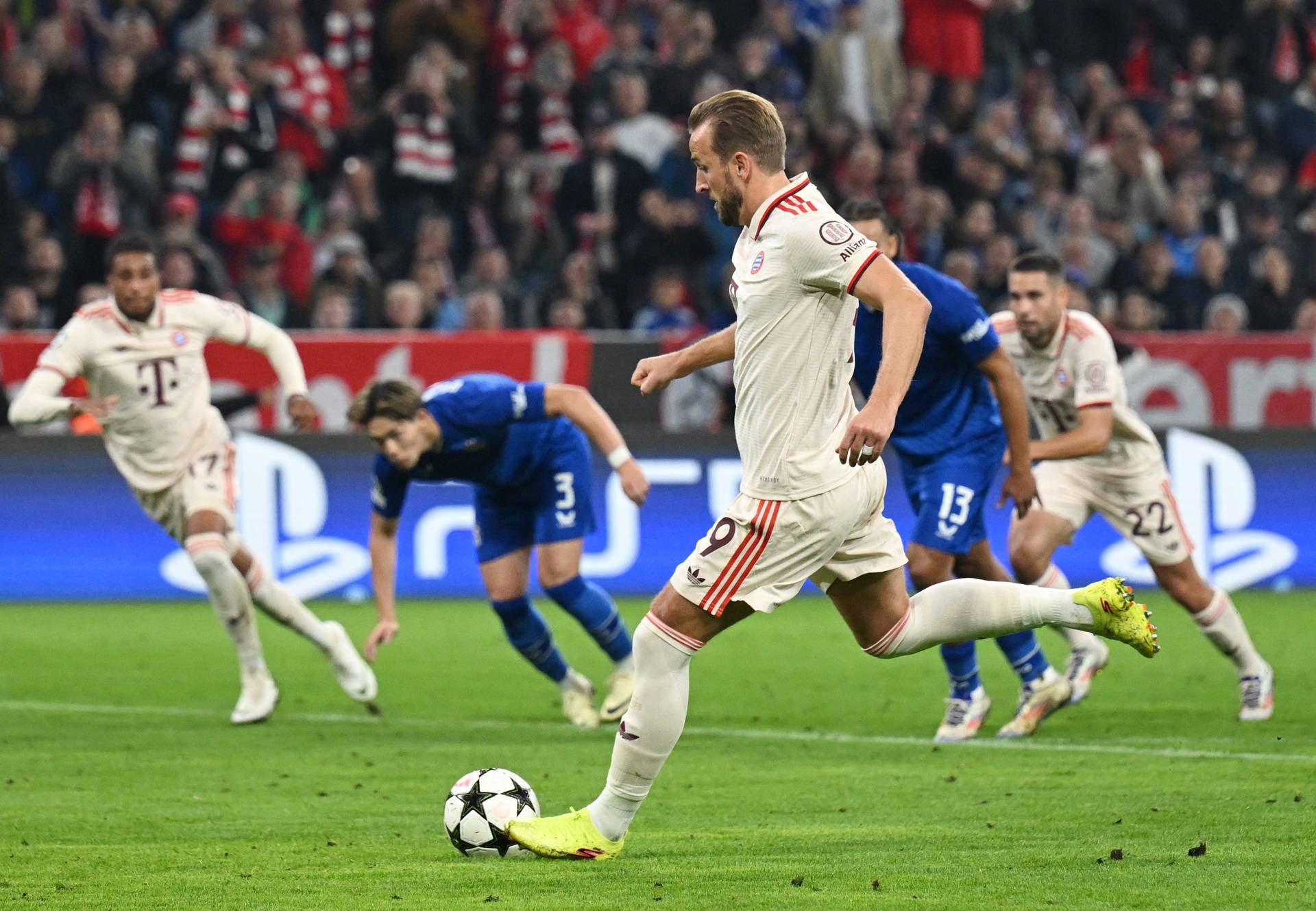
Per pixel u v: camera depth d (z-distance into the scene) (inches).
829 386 627.8
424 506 1753.2
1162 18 2721.5
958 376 977.5
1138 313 2114.9
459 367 1747.0
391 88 2320.4
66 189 1990.7
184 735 1015.6
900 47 2544.3
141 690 1215.6
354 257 1945.1
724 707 1125.1
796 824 724.0
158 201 2050.9
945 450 983.6
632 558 1761.8
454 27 2303.2
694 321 2032.5
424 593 1752.0
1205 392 1873.8
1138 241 2306.8
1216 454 1814.7
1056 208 2336.4
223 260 2050.9
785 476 623.8
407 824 735.1
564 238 2191.2
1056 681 997.2
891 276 604.7
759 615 1683.1
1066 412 1078.4
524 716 1099.9
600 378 1774.1
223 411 1722.4
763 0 2507.4
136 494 1118.4
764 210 625.9
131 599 1745.8
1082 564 1811.0
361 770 883.4
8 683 1246.9
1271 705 1048.2
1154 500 1061.8
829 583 663.1
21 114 2066.9
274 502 1723.7
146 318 1091.3
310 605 1716.3
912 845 669.9
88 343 1084.5
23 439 1731.1
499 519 1058.1
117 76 2090.3
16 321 1867.6
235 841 696.4
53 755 935.7
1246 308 2244.1
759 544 626.2
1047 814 735.7
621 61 2297.0
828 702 1144.2
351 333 1739.7
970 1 2516.0
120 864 650.2
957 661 984.9
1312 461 1828.2
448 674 1296.8
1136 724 1028.5
